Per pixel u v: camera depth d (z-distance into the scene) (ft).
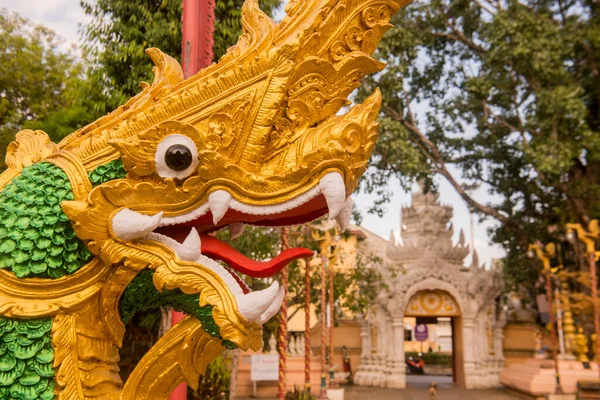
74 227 5.44
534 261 54.34
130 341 27.37
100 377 5.64
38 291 5.50
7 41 37.88
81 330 5.62
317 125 6.33
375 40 6.45
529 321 67.36
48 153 6.43
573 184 49.16
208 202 5.76
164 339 5.69
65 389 5.41
